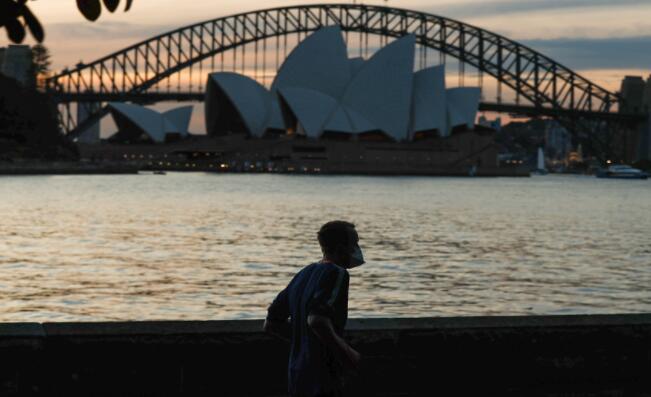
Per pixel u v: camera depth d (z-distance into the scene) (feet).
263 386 33.14
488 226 237.45
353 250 24.89
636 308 98.12
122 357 32.17
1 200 314.76
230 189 458.91
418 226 231.71
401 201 375.25
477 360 34.63
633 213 321.93
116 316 87.56
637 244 186.29
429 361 34.22
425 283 116.88
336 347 23.32
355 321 34.27
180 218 244.83
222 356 32.89
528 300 103.40
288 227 217.15
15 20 19.01
